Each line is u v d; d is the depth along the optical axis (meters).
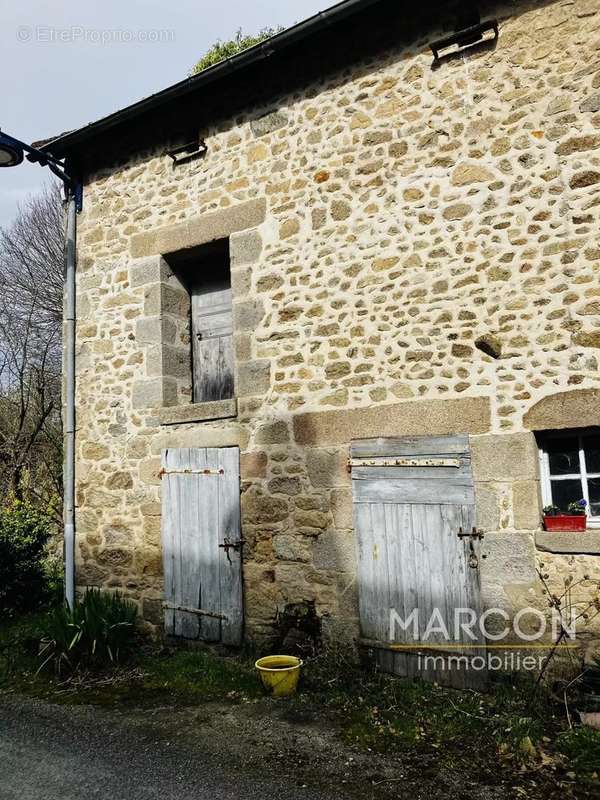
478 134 4.03
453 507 3.90
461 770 2.92
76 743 3.32
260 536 4.61
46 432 11.91
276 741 3.27
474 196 4.01
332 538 4.32
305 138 4.70
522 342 3.79
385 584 4.09
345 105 4.55
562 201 3.74
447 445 3.95
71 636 4.40
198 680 4.20
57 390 12.26
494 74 4.01
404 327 4.16
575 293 3.66
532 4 3.94
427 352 4.07
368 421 4.23
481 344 3.88
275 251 4.73
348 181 4.47
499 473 3.78
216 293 5.49
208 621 4.77
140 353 5.34
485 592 3.77
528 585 3.64
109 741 3.33
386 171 4.33
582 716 3.17
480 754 3.06
